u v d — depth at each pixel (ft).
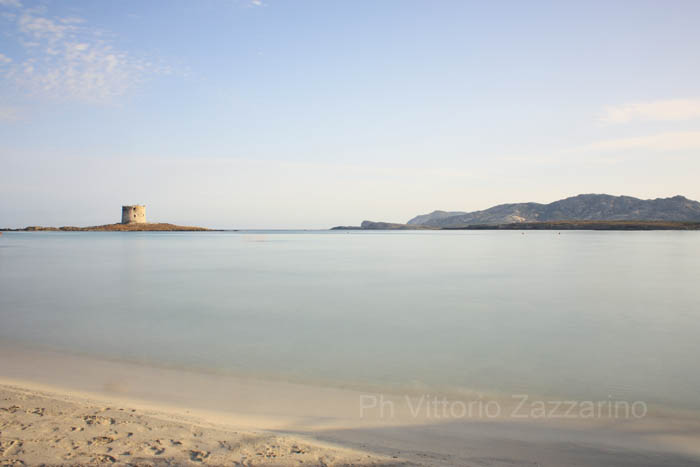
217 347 44.68
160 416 25.62
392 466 19.85
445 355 41.86
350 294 82.94
